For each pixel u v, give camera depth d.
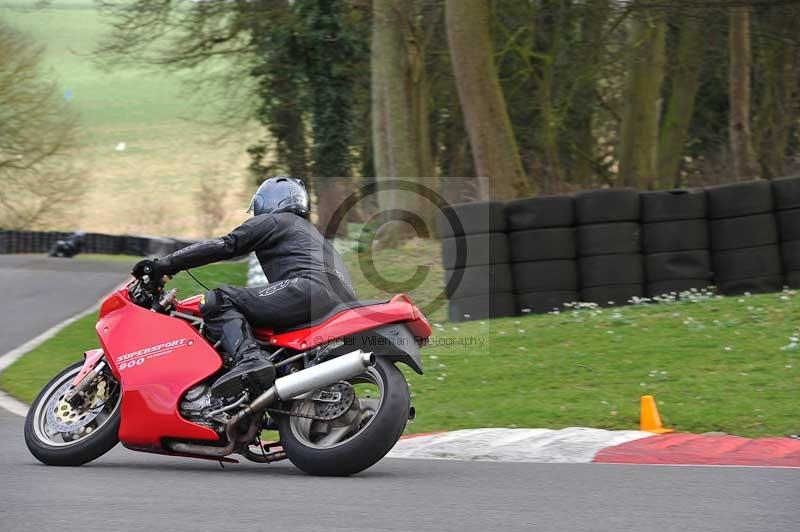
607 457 22.83
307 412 20.25
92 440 21.39
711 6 60.19
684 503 16.97
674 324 38.09
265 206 22.33
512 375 33.53
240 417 20.31
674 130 97.94
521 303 43.38
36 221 145.25
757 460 21.89
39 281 81.56
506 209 43.47
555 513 16.23
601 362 34.00
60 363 41.22
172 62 94.44
